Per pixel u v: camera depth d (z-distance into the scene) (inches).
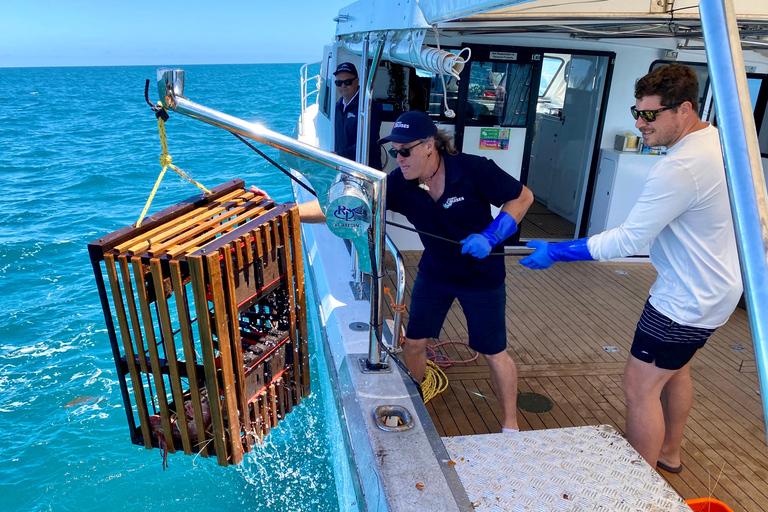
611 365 147.5
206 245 79.0
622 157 212.4
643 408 93.7
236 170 665.6
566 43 201.0
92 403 197.3
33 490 155.8
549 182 282.2
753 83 204.1
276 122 1178.6
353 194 85.6
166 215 89.0
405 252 222.5
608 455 86.9
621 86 214.5
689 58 211.6
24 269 337.1
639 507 76.9
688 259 83.6
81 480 157.5
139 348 82.9
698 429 122.3
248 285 86.7
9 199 525.3
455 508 72.7
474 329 108.8
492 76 201.9
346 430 96.5
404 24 101.5
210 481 149.1
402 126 90.9
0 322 262.8
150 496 147.8
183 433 87.0
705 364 149.9
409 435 86.4
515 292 195.2
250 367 91.4
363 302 138.3
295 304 101.3
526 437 91.0
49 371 219.6
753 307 29.9
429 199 100.8
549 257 91.8
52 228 427.5
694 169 78.4
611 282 206.7
